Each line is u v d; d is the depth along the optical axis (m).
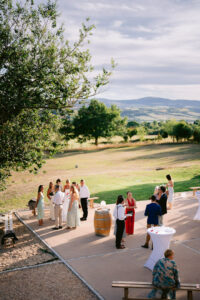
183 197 16.59
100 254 8.28
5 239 9.03
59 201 10.72
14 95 8.49
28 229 10.95
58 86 8.83
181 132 73.88
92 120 74.19
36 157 9.62
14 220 12.47
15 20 8.91
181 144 69.50
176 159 42.66
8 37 8.70
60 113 9.58
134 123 123.50
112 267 7.40
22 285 6.47
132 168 35.53
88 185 23.58
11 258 8.10
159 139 80.00
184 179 25.31
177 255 8.13
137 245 8.98
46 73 8.80
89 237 9.82
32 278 6.82
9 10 8.77
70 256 8.15
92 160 46.12
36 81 8.68
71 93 9.28
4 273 7.11
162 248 7.12
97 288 6.32
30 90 8.80
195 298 5.89
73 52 9.38
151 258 7.27
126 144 74.12
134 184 23.62
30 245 9.16
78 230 10.66
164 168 33.28
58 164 41.75
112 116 77.62
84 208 12.05
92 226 11.17
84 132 75.06
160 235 6.98
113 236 9.95
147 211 8.73
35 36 9.02
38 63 8.76
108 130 76.75
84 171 34.28
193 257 7.98
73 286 6.42
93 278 6.79
